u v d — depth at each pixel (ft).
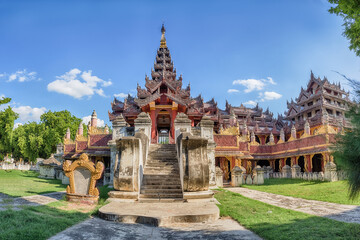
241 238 20.04
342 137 17.49
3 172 91.71
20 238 16.35
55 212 26.05
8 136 167.84
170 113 92.89
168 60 133.39
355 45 18.76
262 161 130.31
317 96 156.66
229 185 70.90
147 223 24.98
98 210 27.96
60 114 159.94
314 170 107.45
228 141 76.28
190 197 34.32
